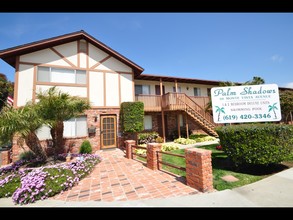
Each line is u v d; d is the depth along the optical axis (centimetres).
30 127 539
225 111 541
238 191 346
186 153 407
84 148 898
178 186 396
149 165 580
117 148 1075
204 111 1357
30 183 386
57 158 661
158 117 1491
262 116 511
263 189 349
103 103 1078
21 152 812
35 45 904
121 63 1166
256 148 449
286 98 1254
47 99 584
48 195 375
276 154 443
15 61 948
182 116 1609
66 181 425
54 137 635
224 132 504
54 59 977
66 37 982
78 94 1016
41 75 939
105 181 467
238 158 486
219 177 440
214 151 805
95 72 1080
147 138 1240
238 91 537
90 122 1019
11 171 542
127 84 1170
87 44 1076
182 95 1257
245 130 463
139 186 412
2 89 1630
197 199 319
